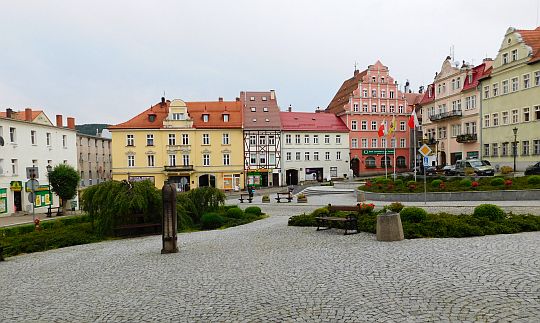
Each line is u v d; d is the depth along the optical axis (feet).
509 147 171.12
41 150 164.86
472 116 196.03
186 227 75.92
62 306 26.61
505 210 64.39
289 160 232.94
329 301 23.41
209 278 31.24
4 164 141.90
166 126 218.79
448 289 23.86
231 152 224.53
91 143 293.02
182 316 22.89
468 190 89.30
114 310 24.86
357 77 266.57
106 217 69.31
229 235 57.62
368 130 246.68
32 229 77.61
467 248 35.09
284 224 65.57
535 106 157.38
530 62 157.28
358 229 50.06
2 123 141.38
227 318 22.07
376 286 25.59
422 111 243.40
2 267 45.32
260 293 26.17
